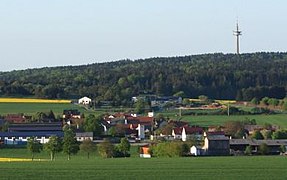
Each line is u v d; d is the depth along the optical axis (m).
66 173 152.88
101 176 146.62
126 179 141.75
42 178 143.00
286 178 141.25
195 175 148.00
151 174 150.38
